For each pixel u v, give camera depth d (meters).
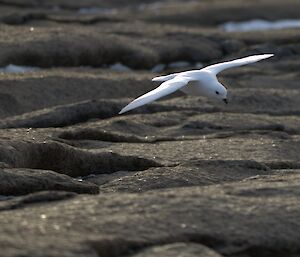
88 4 38.16
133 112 19.28
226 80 23.69
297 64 26.30
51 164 14.05
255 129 18.27
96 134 16.53
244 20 35.69
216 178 13.71
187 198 11.15
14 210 10.73
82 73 22.14
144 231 10.19
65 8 36.50
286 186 12.09
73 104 18.52
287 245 10.59
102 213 10.52
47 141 14.16
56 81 20.72
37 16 27.84
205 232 10.42
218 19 35.34
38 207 10.80
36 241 9.54
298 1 38.41
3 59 22.11
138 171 14.62
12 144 13.79
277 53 27.75
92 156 14.43
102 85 21.23
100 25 29.19
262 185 12.14
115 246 9.80
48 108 18.58
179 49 26.72
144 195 11.20
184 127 18.03
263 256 10.54
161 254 9.80
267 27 35.28
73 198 11.20
